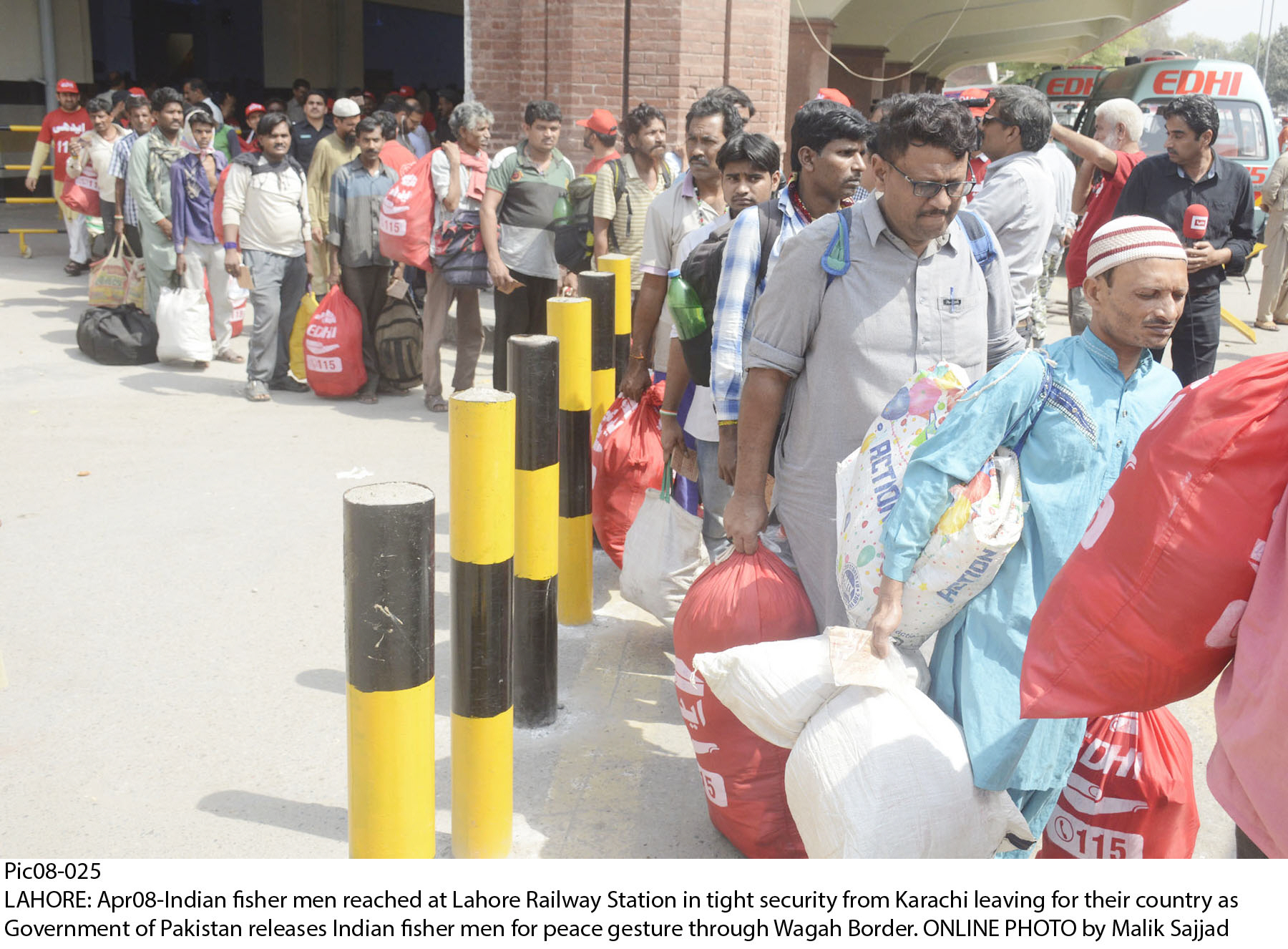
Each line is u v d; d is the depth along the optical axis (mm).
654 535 4289
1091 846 2834
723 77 10008
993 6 22453
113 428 7305
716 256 3791
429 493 2574
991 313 3137
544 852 3186
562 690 4125
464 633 2988
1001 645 2557
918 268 2922
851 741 2535
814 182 3502
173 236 8773
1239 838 2273
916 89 31422
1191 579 2059
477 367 9156
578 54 9922
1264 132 14805
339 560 5281
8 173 18891
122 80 19781
